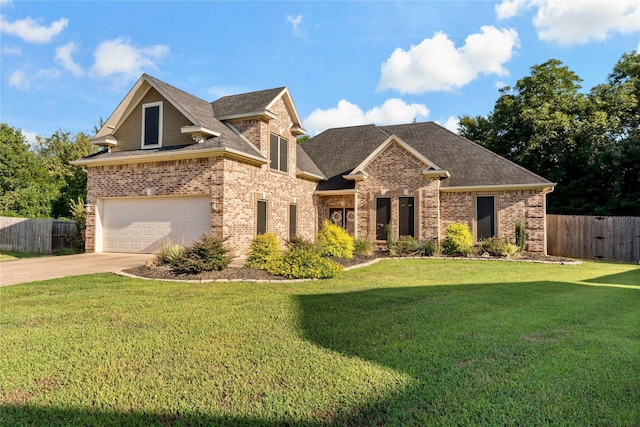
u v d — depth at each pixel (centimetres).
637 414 315
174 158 1470
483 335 521
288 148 1872
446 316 625
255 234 1578
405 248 1742
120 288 870
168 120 1556
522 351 459
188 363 420
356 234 1966
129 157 1518
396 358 436
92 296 779
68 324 572
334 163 2281
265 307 685
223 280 984
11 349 465
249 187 1545
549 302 734
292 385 366
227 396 345
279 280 991
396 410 321
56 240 2092
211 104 1827
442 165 1980
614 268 1359
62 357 439
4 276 1040
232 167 1440
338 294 812
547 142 2519
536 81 2700
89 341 493
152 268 1135
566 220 1903
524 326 565
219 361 426
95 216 1617
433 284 965
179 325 567
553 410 321
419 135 2255
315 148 2462
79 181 2923
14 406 330
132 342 489
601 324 578
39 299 750
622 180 2234
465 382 373
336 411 320
